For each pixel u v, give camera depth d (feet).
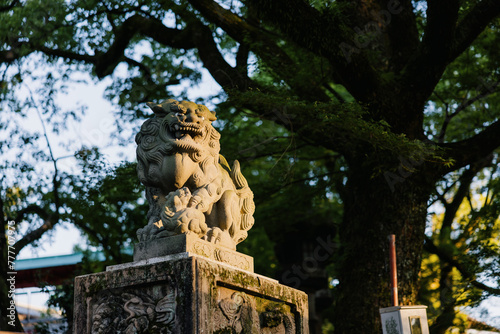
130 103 34.60
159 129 16.14
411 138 28.30
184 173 15.83
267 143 34.50
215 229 16.28
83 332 15.26
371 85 26.99
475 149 29.68
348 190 30.94
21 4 33.22
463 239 35.29
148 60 35.68
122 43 32.89
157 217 15.94
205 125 16.22
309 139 32.60
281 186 34.65
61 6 32.94
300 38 25.17
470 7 30.53
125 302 15.06
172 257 14.88
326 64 28.89
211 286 14.80
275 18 24.94
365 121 25.11
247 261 16.99
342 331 28.94
